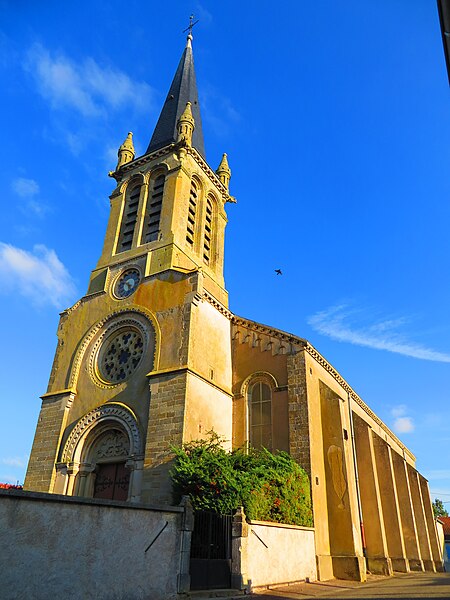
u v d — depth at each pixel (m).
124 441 22.88
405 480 36.28
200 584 14.02
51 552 10.05
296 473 20.92
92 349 26.28
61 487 22.72
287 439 23.52
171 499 18.95
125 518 11.95
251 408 25.42
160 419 21.30
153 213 30.08
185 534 13.52
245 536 15.63
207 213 32.81
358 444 30.17
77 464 23.03
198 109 39.41
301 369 24.69
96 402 24.31
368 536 27.58
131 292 26.95
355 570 21.77
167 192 29.97
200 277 24.69
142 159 32.62
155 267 26.98
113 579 11.18
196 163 32.78
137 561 11.91
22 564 9.48
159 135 36.12
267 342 26.53
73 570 10.39
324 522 22.70
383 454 32.94
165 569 12.66
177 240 27.89
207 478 17.05
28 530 9.75
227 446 24.06
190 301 24.11
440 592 16.25
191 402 21.66
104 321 26.81
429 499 42.75
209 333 25.39
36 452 24.44
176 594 12.73
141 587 11.80
